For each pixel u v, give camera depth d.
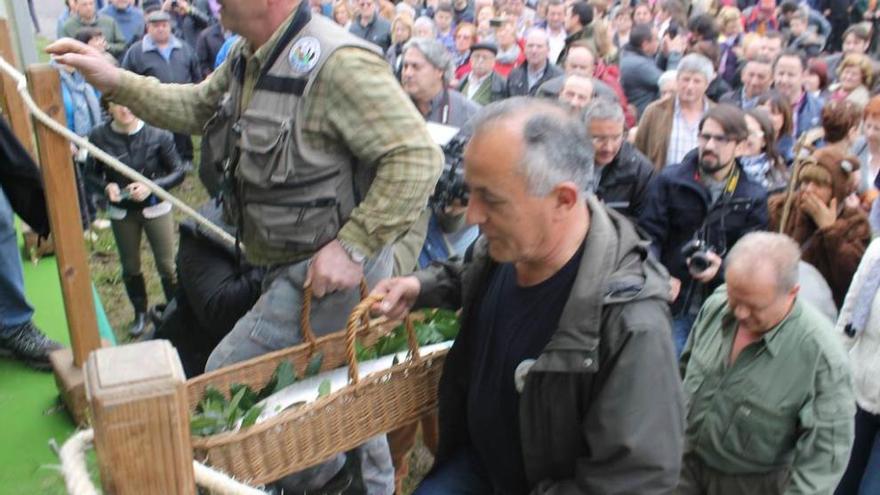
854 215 3.75
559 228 1.65
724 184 3.72
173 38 8.06
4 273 3.13
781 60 6.36
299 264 2.40
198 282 2.89
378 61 2.27
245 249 2.56
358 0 9.86
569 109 1.63
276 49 2.27
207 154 2.56
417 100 4.54
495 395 1.81
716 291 2.95
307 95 2.24
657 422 1.56
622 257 1.65
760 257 2.55
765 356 2.64
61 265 2.75
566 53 8.01
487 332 1.85
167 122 2.73
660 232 3.79
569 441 1.68
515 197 1.55
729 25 9.35
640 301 1.59
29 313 3.26
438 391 2.10
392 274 2.88
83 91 6.24
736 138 3.62
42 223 3.21
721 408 2.73
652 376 1.56
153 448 1.06
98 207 6.25
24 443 2.80
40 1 15.19
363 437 2.10
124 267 4.93
